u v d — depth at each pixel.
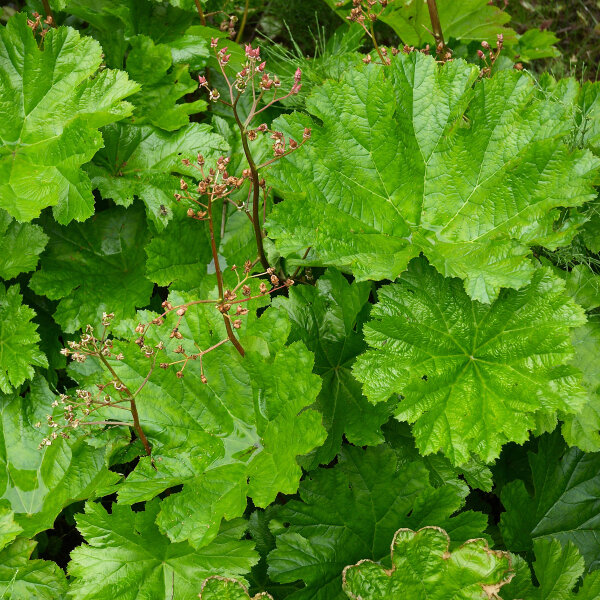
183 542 2.12
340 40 2.68
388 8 2.54
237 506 2.06
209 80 2.54
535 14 3.22
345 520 2.16
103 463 2.26
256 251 2.34
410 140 2.22
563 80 2.33
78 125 2.24
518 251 2.10
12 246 2.30
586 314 2.24
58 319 2.31
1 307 2.29
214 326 2.16
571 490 2.29
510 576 2.03
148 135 2.38
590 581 2.12
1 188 2.22
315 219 2.16
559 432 2.31
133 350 2.15
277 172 2.17
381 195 2.22
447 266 2.12
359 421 2.19
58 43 2.30
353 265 2.13
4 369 2.24
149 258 2.30
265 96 2.51
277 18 2.80
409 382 2.10
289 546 2.14
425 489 2.15
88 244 2.39
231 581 2.03
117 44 2.42
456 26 2.60
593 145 2.30
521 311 2.13
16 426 2.27
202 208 2.35
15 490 2.24
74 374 2.32
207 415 2.16
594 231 2.27
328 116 2.21
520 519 2.24
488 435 2.08
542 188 2.15
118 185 2.33
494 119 2.18
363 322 2.25
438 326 2.15
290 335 2.19
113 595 2.06
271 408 2.15
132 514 2.12
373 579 2.06
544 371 2.09
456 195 2.21
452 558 2.05
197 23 2.52
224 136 2.41
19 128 2.29
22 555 2.17
